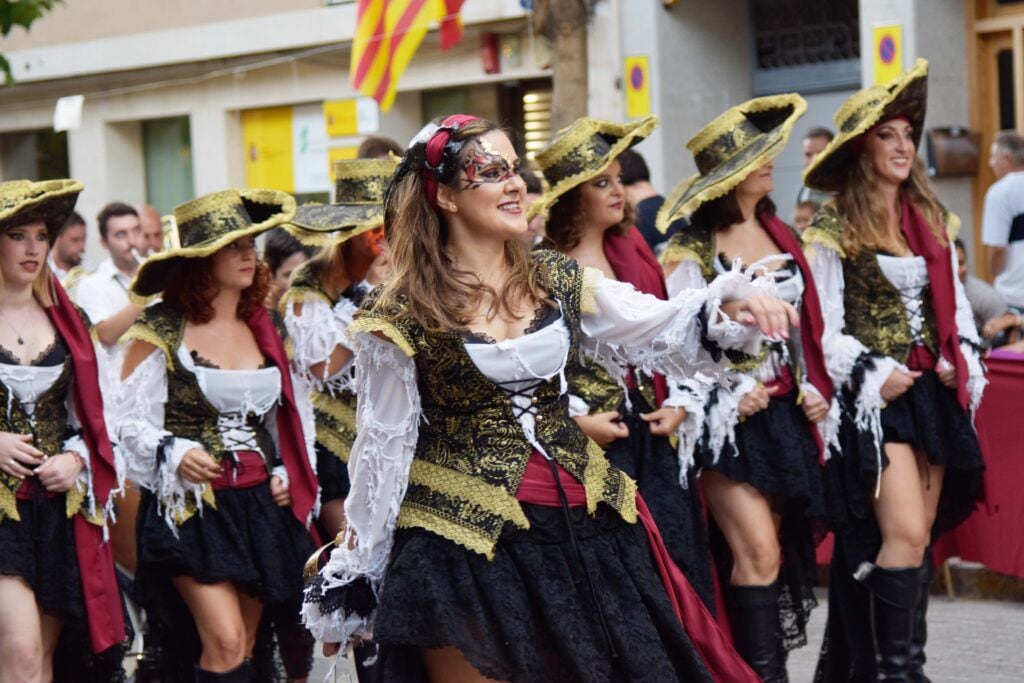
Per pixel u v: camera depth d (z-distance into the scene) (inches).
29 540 194.2
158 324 212.5
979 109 420.8
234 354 216.4
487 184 141.7
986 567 285.4
